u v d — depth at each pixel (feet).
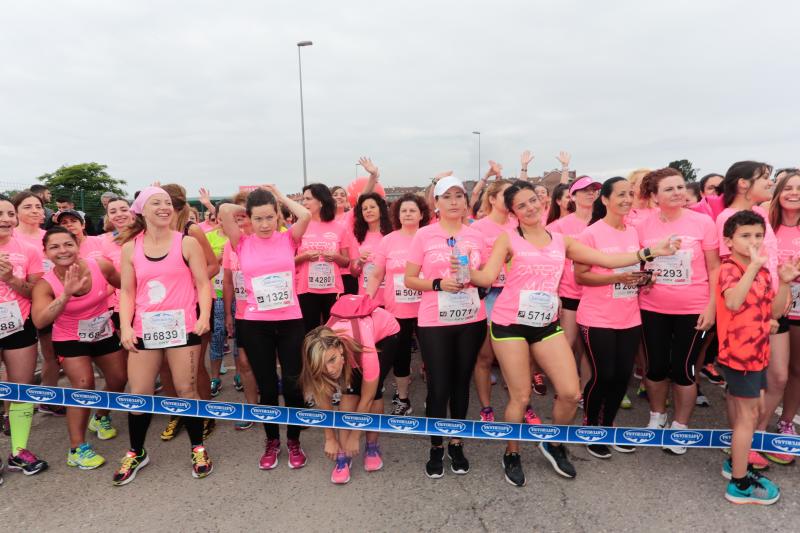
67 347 10.87
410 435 12.46
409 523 8.61
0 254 10.11
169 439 12.28
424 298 10.12
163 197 10.07
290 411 10.08
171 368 10.41
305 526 8.59
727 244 9.13
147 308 10.07
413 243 10.30
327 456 10.13
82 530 8.64
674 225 10.68
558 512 8.80
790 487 9.29
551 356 9.51
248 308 10.60
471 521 8.62
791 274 8.68
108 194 19.84
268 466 10.68
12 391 10.59
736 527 8.21
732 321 8.86
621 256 9.70
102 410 12.50
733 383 8.89
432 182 18.13
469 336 10.00
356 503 9.29
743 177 10.54
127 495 9.77
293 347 10.68
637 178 14.30
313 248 14.88
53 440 12.47
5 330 10.60
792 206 10.27
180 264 10.21
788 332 10.21
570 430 9.68
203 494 9.73
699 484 9.59
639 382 15.66
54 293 10.67
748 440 8.75
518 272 9.59
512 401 9.72
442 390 9.86
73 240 10.46
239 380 15.84
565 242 10.11
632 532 8.17
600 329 10.30
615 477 9.94
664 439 9.74
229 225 10.96
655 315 10.77
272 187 11.55
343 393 10.22
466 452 11.25
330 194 14.98
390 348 10.41
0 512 9.24
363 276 15.48
